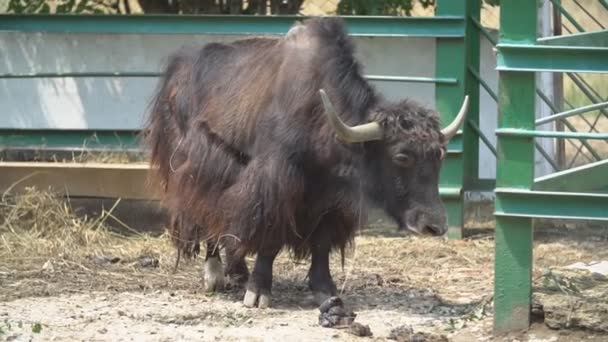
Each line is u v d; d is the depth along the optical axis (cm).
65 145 1403
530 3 808
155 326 890
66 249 1198
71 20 1360
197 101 1023
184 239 1045
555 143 1463
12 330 868
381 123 886
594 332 823
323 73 927
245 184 942
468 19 1327
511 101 818
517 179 822
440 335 858
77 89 1420
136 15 1345
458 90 1313
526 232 830
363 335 859
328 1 1670
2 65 1418
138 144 1400
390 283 1074
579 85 1356
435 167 889
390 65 1379
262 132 941
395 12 1470
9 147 1404
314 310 959
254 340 842
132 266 1139
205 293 1027
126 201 1313
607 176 873
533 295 852
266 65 972
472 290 1048
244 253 962
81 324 893
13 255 1170
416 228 884
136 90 1416
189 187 1004
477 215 1412
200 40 1401
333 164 921
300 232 964
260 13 1534
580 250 1238
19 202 1276
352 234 983
